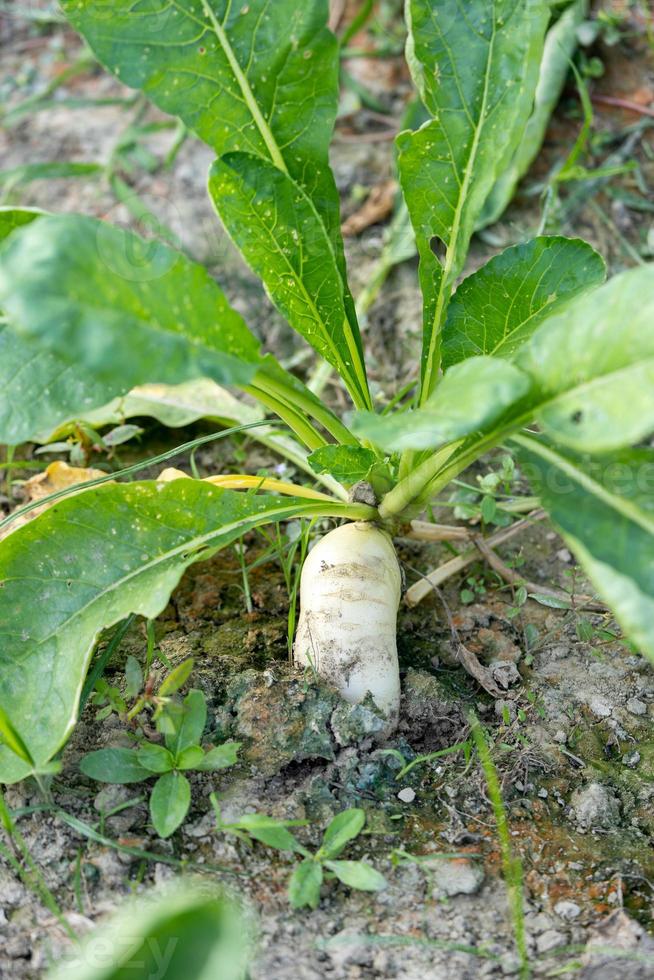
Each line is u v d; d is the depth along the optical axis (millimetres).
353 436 907
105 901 792
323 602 861
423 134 881
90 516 859
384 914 792
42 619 845
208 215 1287
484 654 939
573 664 932
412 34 878
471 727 880
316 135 896
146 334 726
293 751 847
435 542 1021
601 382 744
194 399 1080
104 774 813
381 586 869
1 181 1293
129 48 861
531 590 976
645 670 927
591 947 771
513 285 903
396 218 1243
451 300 907
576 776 866
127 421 1119
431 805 847
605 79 1339
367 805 840
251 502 873
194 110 880
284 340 1191
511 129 878
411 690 885
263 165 851
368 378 1151
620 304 748
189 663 829
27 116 1438
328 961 770
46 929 782
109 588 848
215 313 776
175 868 805
